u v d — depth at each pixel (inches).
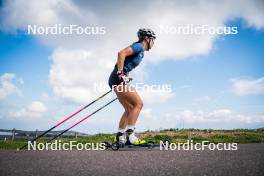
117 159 142.1
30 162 130.3
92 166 117.5
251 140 346.9
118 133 214.2
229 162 123.3
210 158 140.3
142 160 137.2
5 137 506.3
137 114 214.1
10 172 103.7
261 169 103.1
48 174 99.7
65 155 163.3
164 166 115.7
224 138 397.1
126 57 216.5
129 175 97.2
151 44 226.5
